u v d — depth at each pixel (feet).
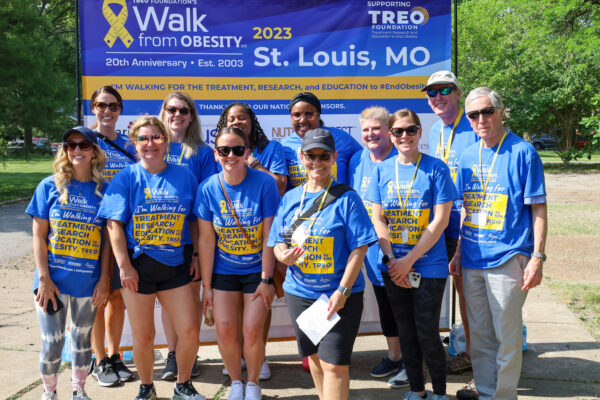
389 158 11.92
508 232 11.20
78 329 11.33
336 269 10.07
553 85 75.25
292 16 15.08
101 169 11.34
